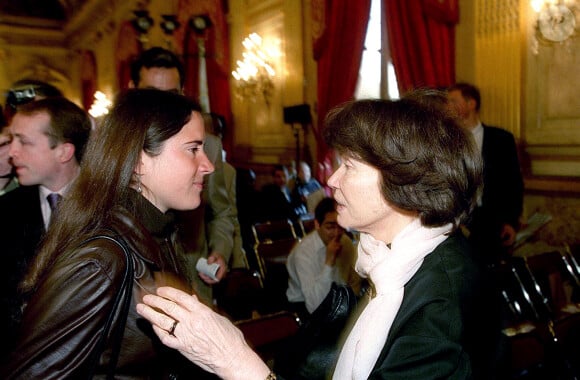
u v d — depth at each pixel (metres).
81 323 1.03
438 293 1.02
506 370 1.08
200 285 2.29
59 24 19.12
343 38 6.71
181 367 1.20
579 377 2.66
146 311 1.03
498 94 5.14
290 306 3.42
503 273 3.33
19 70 18.62
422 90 1.17
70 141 1.85
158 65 2.36
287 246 4.25
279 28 8.40
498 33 5.11
